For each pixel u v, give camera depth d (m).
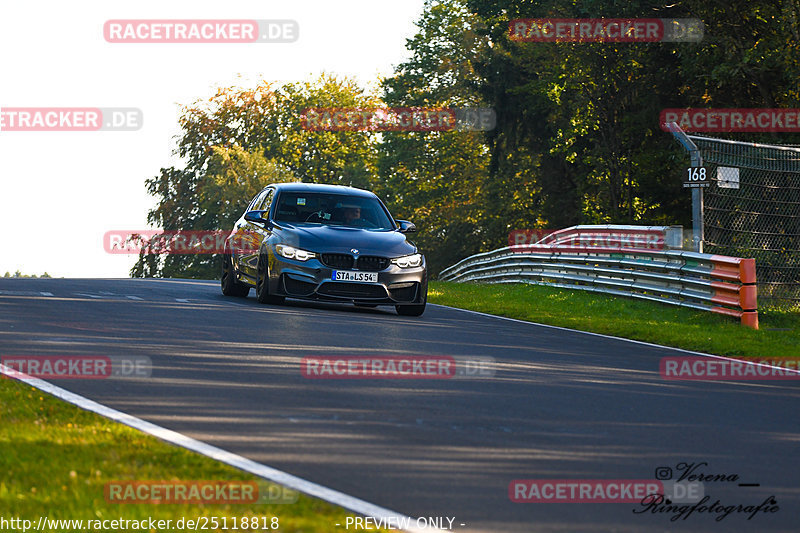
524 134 140.62
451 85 183.88
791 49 95.19
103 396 22.98
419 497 15.95
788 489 17.70
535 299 62.22
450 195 193.50
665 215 125.94
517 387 27.34
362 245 47.78
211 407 22.38
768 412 25.66
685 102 118.06
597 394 26.95
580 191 137.88
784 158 59.12
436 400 24.70
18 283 57.94
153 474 16.08
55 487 15.12
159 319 39.28
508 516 15.24
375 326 40.91
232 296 54.28
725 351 39.44
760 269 58.28
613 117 128.12
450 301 60.16
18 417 20.00
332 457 18.25
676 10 110.31
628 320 49.94
